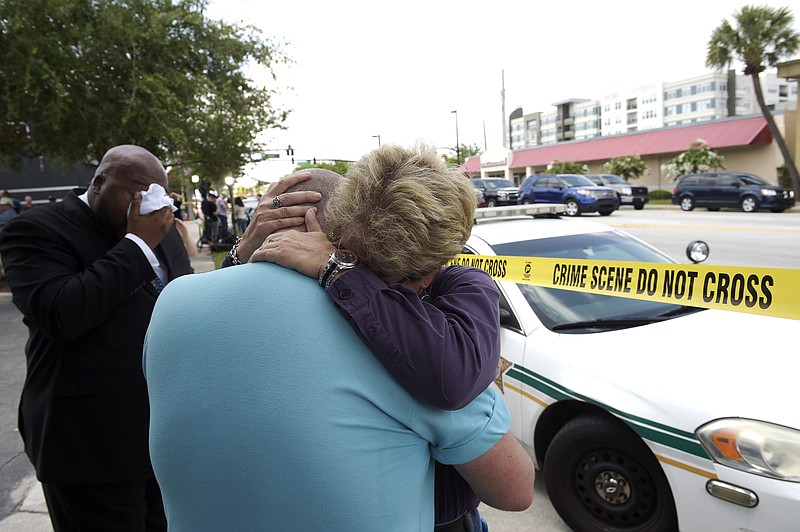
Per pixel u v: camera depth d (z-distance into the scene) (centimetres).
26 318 180
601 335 273
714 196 2011
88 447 177
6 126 950
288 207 113
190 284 103
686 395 216
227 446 88
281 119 1166
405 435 94
